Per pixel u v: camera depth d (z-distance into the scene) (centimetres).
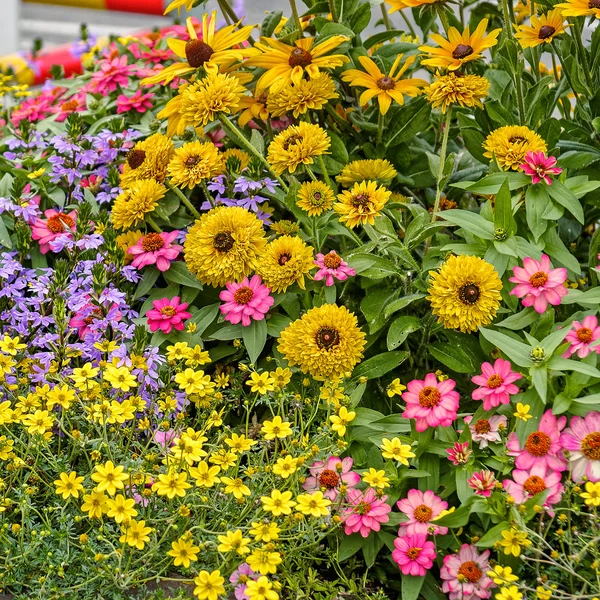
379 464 236
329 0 305
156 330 266
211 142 307
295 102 285
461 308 233
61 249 282
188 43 287
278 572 224
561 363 215
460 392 270
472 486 212
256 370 257
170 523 207
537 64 321
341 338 242
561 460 214
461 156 333
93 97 370
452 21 338
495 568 199
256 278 263
